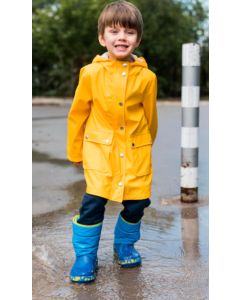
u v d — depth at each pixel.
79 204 3.89
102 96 2.42
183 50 3.79
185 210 3.66
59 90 27.72
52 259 2.61
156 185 4.57
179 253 2.75
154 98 2.57
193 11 28.45
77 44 24.12
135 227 2.60
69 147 2.64
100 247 2.88
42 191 4.33
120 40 2.33
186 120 3.83
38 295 2.20
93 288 2.29
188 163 3.86
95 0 23.14
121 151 2.45
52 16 24.38
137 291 2.25
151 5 24.77
